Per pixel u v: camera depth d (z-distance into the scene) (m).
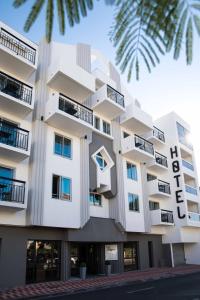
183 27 2.63
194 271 22.16
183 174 28.95
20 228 15.16
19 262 14.58
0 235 14.22
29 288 13.67
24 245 15.07
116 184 21.53
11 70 16.95
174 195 28.05
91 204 20.06
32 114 17.50
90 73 21.83
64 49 20.83
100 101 21.44
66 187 17.50
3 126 15.47
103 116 23.00
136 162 25.06
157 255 25.78
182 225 26.42
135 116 23.77
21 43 16.98
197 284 14.92
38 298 11.59
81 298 11.47
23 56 16.81
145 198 24.48
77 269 19.62
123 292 12.80
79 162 19.05
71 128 18.56
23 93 16.25
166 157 29.89
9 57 15.97
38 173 15.95
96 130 21.02
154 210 25.06
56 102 17.02
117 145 22.98
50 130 17.89
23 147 15.45
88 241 18.12
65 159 18.12
